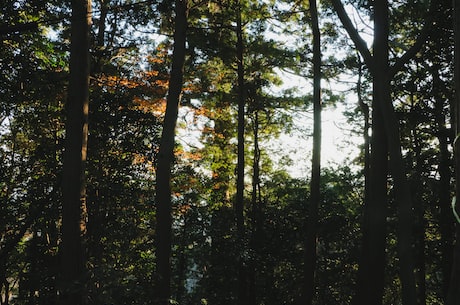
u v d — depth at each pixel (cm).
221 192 2086
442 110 1606
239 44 1908
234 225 1667
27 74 1147
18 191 1212
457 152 520
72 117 962
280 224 1669
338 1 949
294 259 1605
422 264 1641
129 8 1205
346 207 1995
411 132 1756
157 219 1160
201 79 1973
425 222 1653
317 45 1384
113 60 1551
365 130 1834
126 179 1250
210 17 1666
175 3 1316
